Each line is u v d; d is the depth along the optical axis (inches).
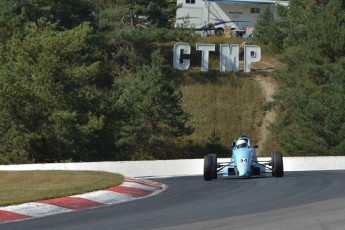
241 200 1978.3
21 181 2696.9
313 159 4441.4
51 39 6392.7
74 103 6358.3
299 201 1884.8
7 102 5940.0
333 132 6756.9
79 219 1691.7
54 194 2106.3
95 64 6441.9
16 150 5890.8
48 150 6171.3
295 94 7450.8
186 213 1717.5
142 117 7150.6
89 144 6441.9
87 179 2610.7
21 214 1807.3
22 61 6333.7
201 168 4367.6
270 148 7765.8
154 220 1609.3
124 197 2202.3
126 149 7076.8
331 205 1754.4
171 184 2753.4
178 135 7268.7
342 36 7632.9
